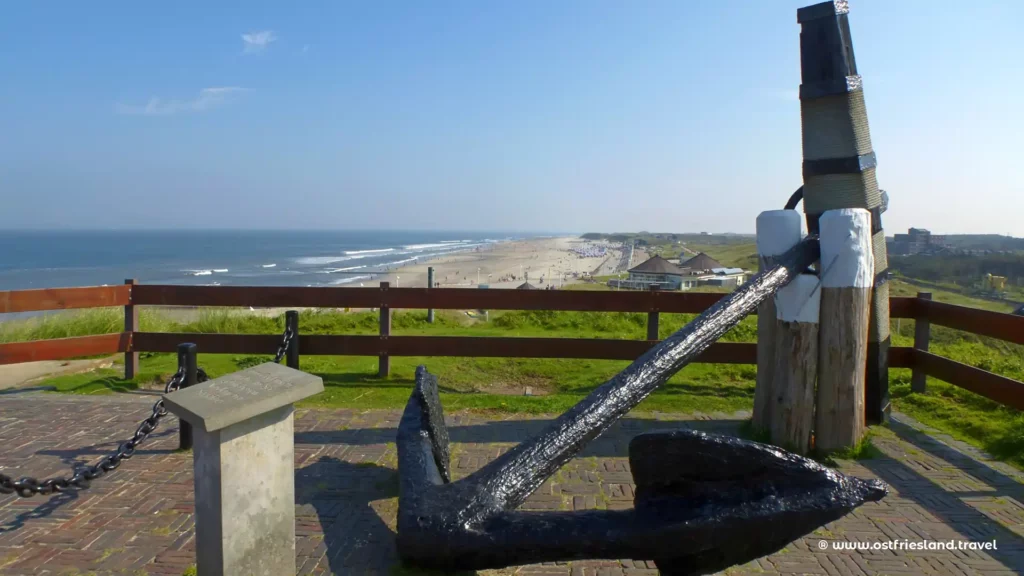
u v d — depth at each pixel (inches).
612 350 302.0
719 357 298.2
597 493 179.2
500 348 304.5
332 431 233.1
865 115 215.2
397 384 299.6
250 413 110.6
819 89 212.2
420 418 162.9
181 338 303.7
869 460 205.8
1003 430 226.7
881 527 161.3
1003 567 143.3
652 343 301.4
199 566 117.0
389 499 175.9
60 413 251.9
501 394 290.0
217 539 112.3
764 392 223.8
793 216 206.4
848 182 215.0
